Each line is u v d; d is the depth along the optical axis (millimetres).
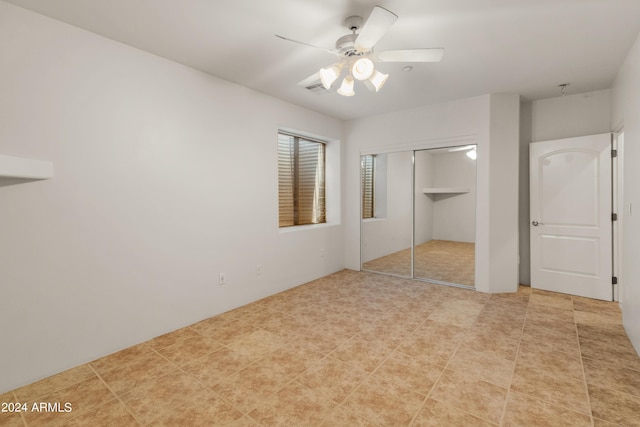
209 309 3049
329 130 4574
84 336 2223
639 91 2273
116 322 2391
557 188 3705
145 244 2557
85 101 2201
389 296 3660
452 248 4094
